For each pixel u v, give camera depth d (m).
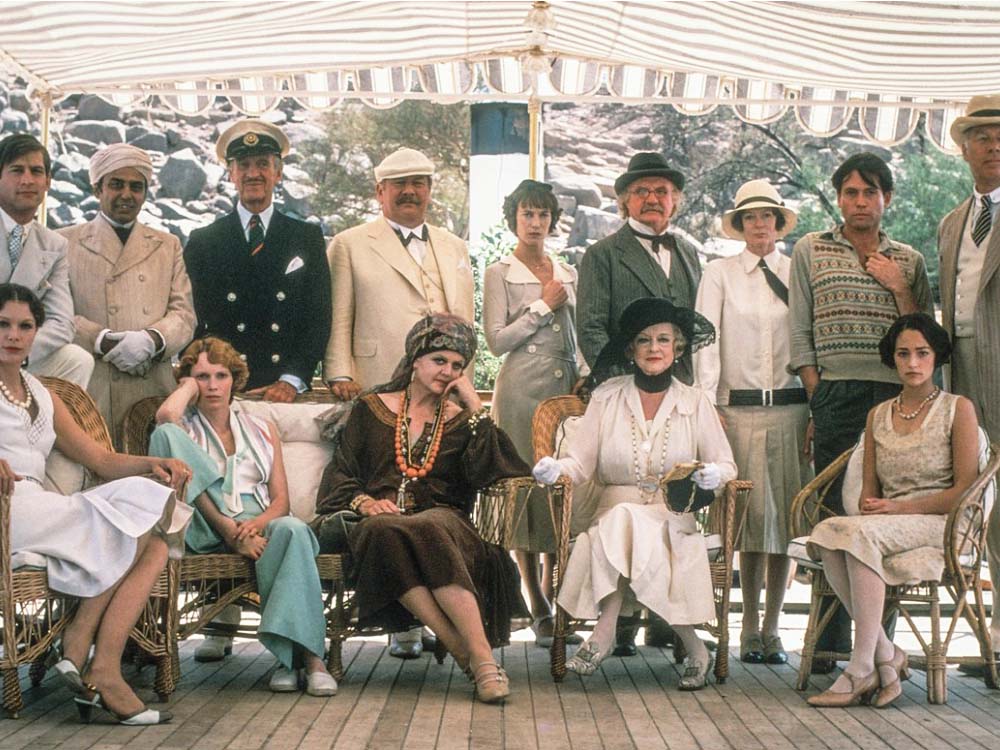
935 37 7.02
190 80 8.46
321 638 5.19
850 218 6.13
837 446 6.01
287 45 7.80
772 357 6.29
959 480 5.31
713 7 6.89
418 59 8.54
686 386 5.90
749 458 6.21
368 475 5.67
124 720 4.53
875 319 6.02
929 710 5.02
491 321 6.78
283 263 6.39
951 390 6.16
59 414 5.18
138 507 4.73
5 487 4.47
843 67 7.73
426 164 6.60
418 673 5.68
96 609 4.62
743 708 5.01
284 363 6.35
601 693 5.28
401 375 5.78
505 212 6.89
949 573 5.22
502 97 9.13
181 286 6.28
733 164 21.12
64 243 5.74
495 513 5.65
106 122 19.91
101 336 5.96
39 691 5.18
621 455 5.79
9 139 5.61
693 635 5.44
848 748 4.32
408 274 6.56
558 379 6.71
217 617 6.05
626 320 5.84
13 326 5.00
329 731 4.45
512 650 6.42
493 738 4.39
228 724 4.55
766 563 6.26
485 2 7.02
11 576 4.48
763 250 6.44
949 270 6.12
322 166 20.34
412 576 5.13
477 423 5.68
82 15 6.70
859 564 5.12
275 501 5.60
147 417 5.82
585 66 9.07
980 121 5.93
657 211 6.45
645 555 5.35
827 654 5.43
